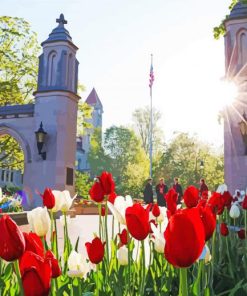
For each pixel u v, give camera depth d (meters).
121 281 2.51
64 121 25.12
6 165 33.75
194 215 1.14
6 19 32.22
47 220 2.14
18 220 14.32
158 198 24.03
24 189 24.91
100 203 3.05
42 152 24.77
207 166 73.75
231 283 3.28
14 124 26.05
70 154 25.55
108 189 2.81
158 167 73.69
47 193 2.66
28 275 1.19
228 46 21.42
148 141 78.00
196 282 2.03
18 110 25.98
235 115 20.62
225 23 21.64
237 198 8.56
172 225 1.11
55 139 24.86
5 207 15.09
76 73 27.27
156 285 2.65
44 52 26.17
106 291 2.55
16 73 33.06
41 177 24.70
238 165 20.16
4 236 1.25
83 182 40.25
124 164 78.75
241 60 21.06
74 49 27.09
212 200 2.93
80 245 9.61
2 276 2.71
